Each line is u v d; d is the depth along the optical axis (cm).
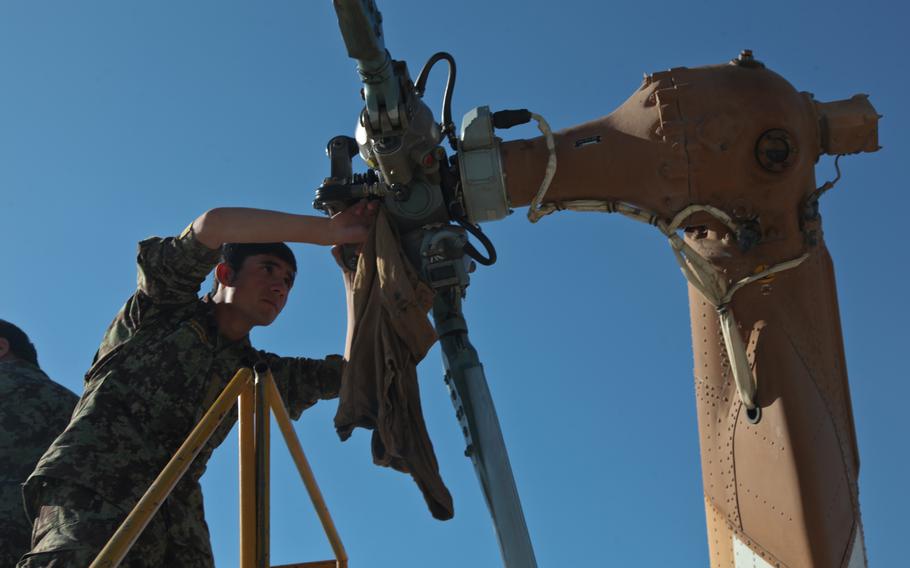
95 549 374
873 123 450
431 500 398
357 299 423
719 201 443
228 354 439
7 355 519
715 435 495
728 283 462
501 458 396
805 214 457
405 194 424
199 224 417
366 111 402
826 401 476
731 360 471
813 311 479
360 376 411
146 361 419
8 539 456
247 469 318
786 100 442
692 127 431
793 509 459
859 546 470
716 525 491
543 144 434
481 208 431
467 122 431
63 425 490
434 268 416
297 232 422
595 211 443
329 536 366
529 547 383
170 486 311
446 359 419
